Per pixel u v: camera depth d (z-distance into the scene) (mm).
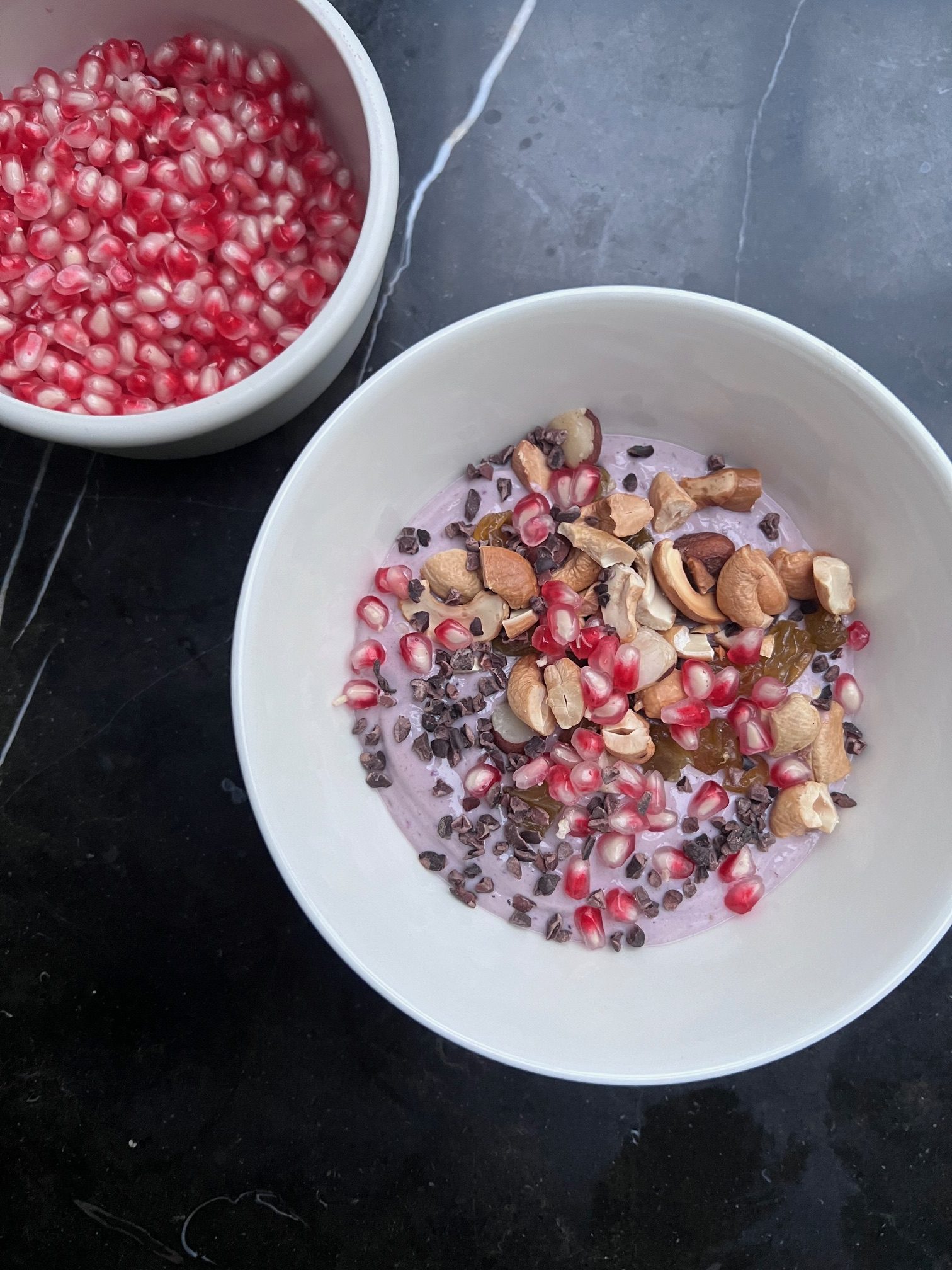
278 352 232
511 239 255
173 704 256
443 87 256
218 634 256
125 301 226
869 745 222
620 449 234
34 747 256
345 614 223
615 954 218
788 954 212
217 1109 258
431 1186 259
